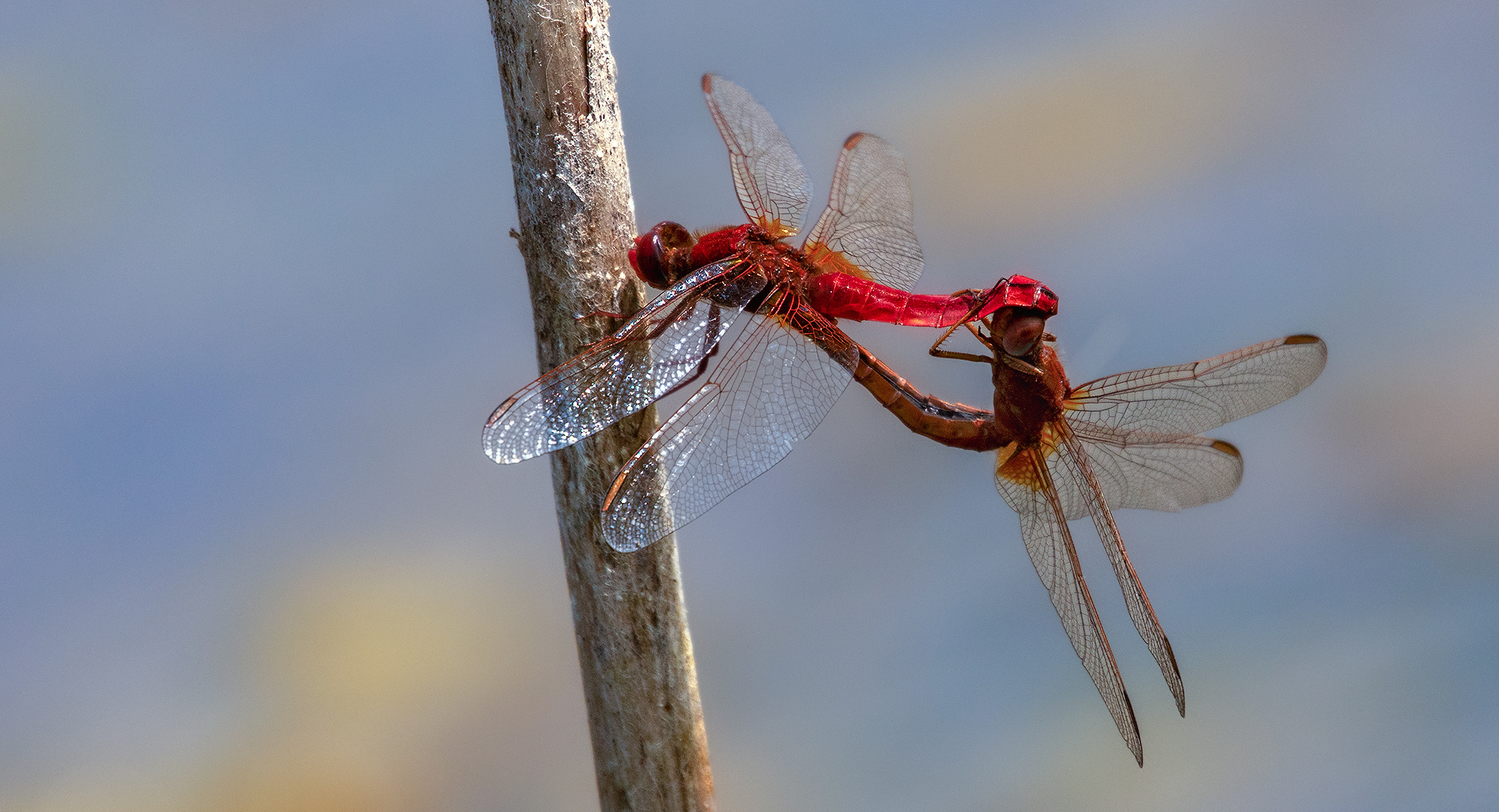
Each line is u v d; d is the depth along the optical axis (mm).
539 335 1237
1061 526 1254
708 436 1239
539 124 1231
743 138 1252
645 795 1239
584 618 1239
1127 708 1245
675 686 1239
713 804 1242
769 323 1246
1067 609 1252
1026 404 1254
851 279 1251
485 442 1230
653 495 1235
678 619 1239
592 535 1237
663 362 1237
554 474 1238
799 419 1243
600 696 1239
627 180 1236
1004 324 1252
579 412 1233
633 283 1237
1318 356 1253
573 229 1233
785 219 1251
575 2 1230
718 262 1243
